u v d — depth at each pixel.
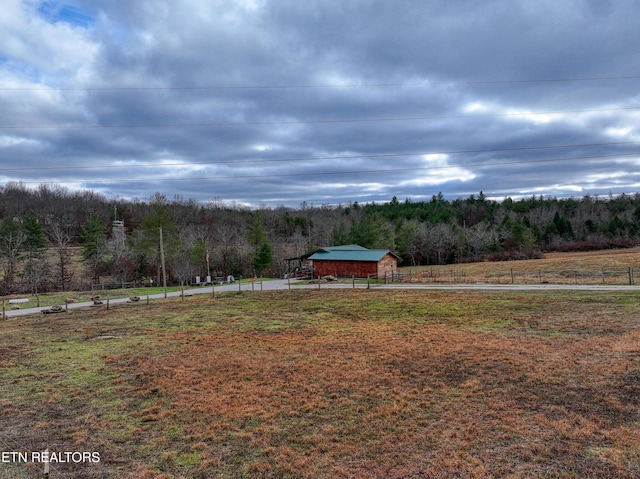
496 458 6.16
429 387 9.17
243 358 12.05
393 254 42.53
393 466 6.10
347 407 8.34
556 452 6.22
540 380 9.18
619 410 7.47
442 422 7.46
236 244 56.00
